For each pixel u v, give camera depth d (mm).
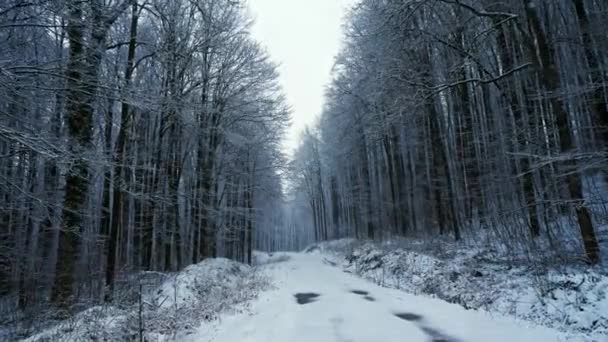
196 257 19438
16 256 13766
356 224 36875
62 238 9164
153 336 6363
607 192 10922
